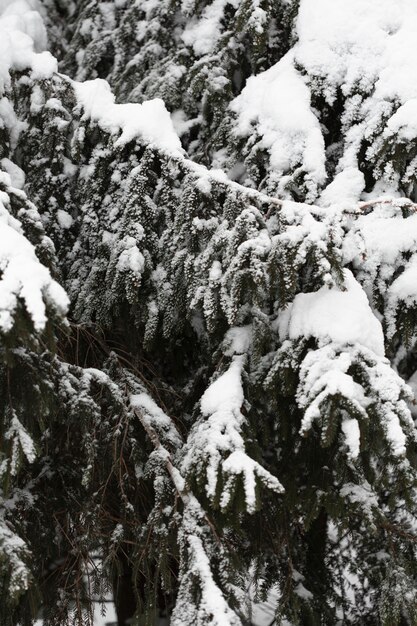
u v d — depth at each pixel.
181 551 3.06
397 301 3.57
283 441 3.63
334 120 4.09
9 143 3.74
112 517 3.68
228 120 4.05
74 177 3.92
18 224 2.70
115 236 3.59
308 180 3.68
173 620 2.91
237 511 2.87
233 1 4.46
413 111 3.54
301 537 4.06
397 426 2.88
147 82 4.45
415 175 3.61
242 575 3.43
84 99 3.69
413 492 3.10
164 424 3.72
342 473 3.39
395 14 3.85
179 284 3.56
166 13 4.55
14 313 2.30
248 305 3.38
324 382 2.92
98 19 5.07
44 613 3.66
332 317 3.09
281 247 3.01
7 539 2.98
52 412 3.08
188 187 3.34
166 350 4.22
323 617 3.85
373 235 3.59
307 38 3.90
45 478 3.73
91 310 3.84
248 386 3.33
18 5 4.59
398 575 3.57
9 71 3.71
